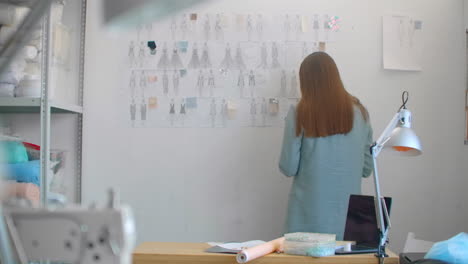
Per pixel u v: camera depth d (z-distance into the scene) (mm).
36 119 2785
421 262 1315
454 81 2824
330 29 2818
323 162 2189
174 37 2826
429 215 2807
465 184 2809
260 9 2830
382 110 2809
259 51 2818
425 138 2818
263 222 2809
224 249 1645
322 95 2191
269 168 2812
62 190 2750
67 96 2795
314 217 2182
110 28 699
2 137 2227
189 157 2826
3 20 1838
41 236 692
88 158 2822
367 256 1554
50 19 2270
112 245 678
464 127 2816
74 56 2818
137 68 2834
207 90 2824
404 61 2812
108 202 706
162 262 1587
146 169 2830
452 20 2795
